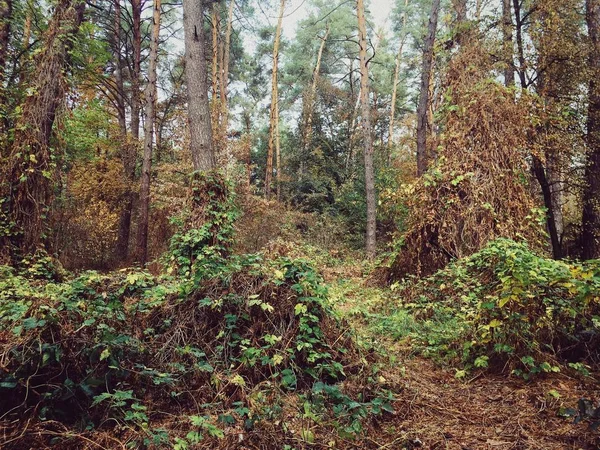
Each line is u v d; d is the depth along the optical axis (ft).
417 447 8.88
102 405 9.27
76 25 28.48
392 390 11.32
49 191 27.02
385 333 17.33
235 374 10.73
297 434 8.85
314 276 13.00
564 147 34.27
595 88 34.60
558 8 35.45
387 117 98.17
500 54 35.47
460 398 11.30
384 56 96.68
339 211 62.18
